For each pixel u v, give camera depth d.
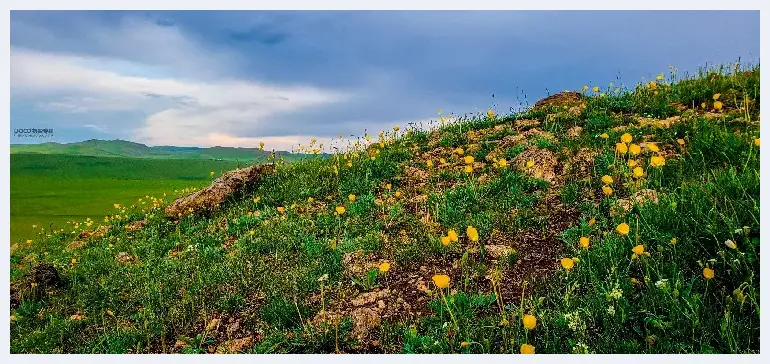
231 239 6.83
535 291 3.88
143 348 4.21
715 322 3.08
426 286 4.29
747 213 3.78
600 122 7.57
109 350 4.17
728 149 5.20
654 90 8.99
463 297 3.86
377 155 8.85
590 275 3.79
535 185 6.07
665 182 5.13
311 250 5.45
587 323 3.34
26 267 7.70
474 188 6.25
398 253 4.93
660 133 6.48
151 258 6.62
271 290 4.66
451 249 4.84
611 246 4.02
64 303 5.45
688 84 8.73
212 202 8.77
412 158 8.56
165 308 4.84
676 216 4.11
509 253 4.55
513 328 3.44
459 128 9.59
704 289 3.38
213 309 4.64
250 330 4.18
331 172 8.67
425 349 3.38
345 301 4.28
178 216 8.68
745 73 8.48
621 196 5.20
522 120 9.22
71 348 4.43
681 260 3.66
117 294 5.41
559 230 4.89
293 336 3.88
